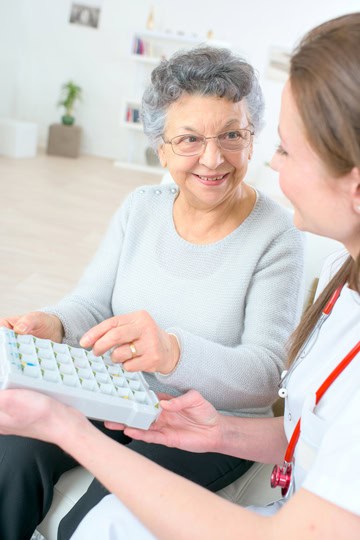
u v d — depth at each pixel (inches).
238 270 50.6
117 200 220.2
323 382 31.6
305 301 57.8
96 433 30.9
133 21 317.4
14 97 329.4
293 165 28.4
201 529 27.4
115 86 327.6
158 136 50.3
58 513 43.8
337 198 27.9
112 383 37.9
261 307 49.4
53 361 36.7
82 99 331.3
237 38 310.8
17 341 37.6
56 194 211.0
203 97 45.9
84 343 40.4
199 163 47.7
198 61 45.6
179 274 52.1
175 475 29.5
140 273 53.6
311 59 26.0
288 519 25.9
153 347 40.7
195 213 52.0
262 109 49.3
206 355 44.2
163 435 39.3
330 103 25.3
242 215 51.7
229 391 45.3
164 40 313.0
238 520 27.1
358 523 24.7
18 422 30.7
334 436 26.3
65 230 168.7
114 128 333.4
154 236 53.8
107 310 55.4
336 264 40.1
